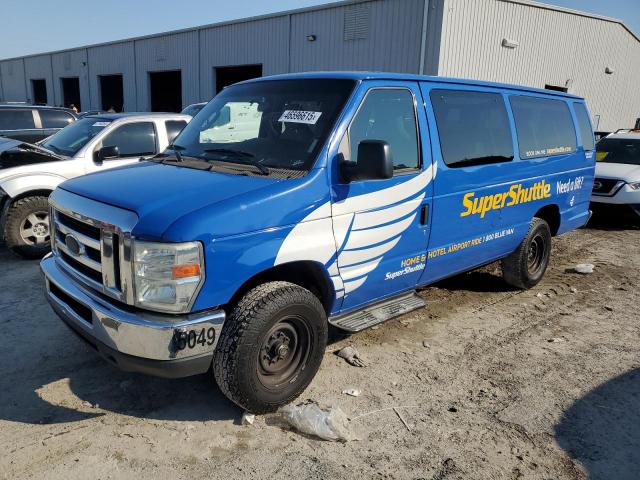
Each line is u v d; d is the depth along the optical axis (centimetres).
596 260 795
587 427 362
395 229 411
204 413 357
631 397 402
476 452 330
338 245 369
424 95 439
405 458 321
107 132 737
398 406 376
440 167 444
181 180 349
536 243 625
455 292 626
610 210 1006
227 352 320
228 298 316
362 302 412
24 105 1152
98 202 330
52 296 368
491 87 523
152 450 317
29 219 668
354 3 1925
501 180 519
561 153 624
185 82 2747
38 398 368
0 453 309
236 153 391
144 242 294
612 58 2617
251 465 308
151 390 383
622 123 2933
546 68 2241
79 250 341
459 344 482
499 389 405
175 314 301
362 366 428
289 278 373
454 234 475
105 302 318
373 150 339
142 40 2975
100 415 351
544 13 2108
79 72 3647
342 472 306
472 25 1831
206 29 2539
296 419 342
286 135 384
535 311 574
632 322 554
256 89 442
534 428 358
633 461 329
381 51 1878
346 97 382
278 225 330
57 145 770
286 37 2191
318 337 366
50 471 296
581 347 487
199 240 296
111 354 312
